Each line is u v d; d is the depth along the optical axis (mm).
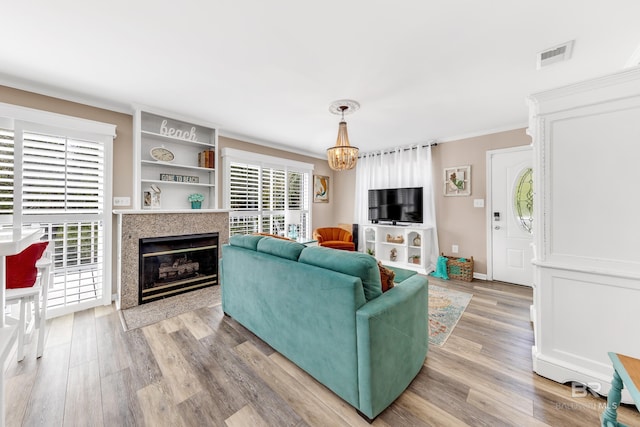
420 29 1667
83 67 2129
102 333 2221
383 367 1367
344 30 1682
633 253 1430
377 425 1312
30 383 1588
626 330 1447
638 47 1821
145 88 2498
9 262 1749
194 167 3387
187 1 1441
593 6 1459
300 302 1677
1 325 837
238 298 2338
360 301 1393
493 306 2840
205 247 3432
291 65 2092
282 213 4816
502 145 3689
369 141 4418
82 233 2686
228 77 2283
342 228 5395
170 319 2510
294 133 3990
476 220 3945
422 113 3115
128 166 3016
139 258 2859
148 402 1451
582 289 1563
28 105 2426
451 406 1438
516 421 1331
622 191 1452
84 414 1364
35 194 2408
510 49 1867
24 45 1840
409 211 4418
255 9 1504
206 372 1717
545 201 1680
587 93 1525
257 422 1330
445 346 2039
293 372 1729
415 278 1902
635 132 1409
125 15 1550
